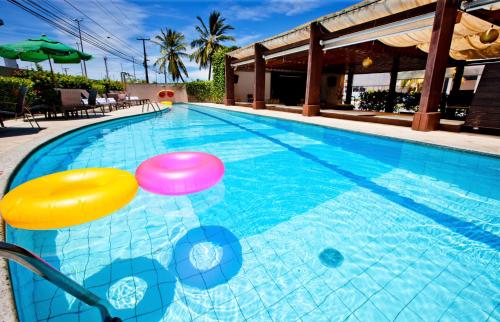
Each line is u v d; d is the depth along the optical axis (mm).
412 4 5742
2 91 7246
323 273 1823
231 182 3621
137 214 2658
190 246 2131
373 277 1787
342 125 6922
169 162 1926
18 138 4504
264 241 2225
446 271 1852
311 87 9227
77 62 9758
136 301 1552
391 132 5664
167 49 31828
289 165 4375
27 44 7000
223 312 1491
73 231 2295
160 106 15805
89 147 5344
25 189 1304
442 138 4934
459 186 3436
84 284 1673
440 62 5422
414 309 1521
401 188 3391
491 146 4238
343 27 7746
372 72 15859
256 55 12352
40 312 1438
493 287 1698
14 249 789
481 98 5250
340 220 2594
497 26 6496
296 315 1476
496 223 2514
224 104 17250
